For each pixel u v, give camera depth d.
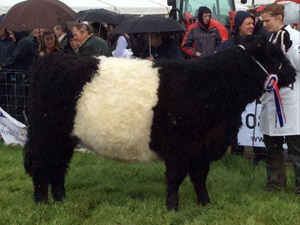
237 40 4.37
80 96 4.07
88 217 4.16
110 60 4.21
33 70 4.30
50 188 4.81
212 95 4.01
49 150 4.25
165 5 12.98
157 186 5.02
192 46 6.65
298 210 4.25
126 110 3.98
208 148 4.10
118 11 12.15
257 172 5.51
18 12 7.05
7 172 5.41
